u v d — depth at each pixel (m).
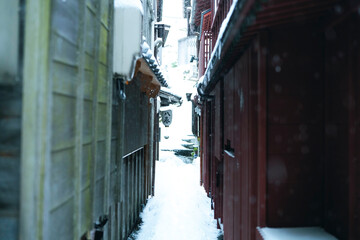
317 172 3.72
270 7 2.86
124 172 6.92
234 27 3.00
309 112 3.71
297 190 3.71
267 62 3.69
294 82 3.70
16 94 2.02
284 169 3.70
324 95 3.69
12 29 1.98
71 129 2.65
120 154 5.36
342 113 3.25
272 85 3.69
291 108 3.71
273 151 3.70
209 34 12.20
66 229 2.59
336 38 3.36
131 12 4.38
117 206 6.10
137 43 4.41
